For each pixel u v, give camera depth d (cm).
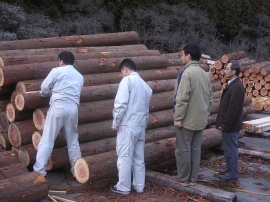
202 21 2186
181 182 454
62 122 461
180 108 421
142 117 436
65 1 1878
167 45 1988
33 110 516
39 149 458
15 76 507
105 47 721
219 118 469
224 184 479
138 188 448
